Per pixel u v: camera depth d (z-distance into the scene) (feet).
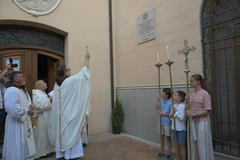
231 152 10.07
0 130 14.16
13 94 9.29
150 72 14.89
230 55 10.50
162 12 13.92
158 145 13.67
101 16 18.49
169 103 11.12
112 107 18.22
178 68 12.61
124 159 11.44
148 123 14.85
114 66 18.90
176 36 12.80
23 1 14.67
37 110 11.81
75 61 16.84
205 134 8.60
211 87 10.98
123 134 16.99
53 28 16.14
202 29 11.24
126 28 17.66
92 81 17.56
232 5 10.31
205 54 11.20
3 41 14.85
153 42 14.69
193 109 8.99
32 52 15.89
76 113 10.41
